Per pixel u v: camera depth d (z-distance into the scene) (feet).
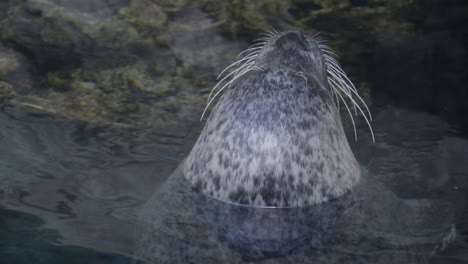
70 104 20.30
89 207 14.33
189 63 23.99
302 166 14.89
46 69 22.41
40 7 26.58
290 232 13.74
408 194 16.17
